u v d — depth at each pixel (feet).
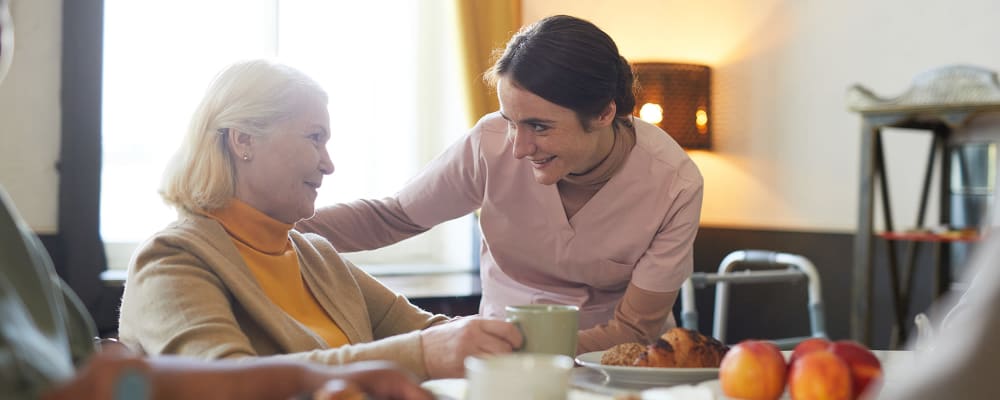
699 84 11.07
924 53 9.33
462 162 6.18
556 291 6.30
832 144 10.25
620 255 5.96
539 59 5.11
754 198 11.19
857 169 9.95
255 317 4.46
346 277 5.38
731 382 3.40
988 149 8.67
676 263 5.74
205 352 3.93
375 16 12.34
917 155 9.40
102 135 10.07
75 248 9.93
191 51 11.05
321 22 12.00
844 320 10.09
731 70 11.41
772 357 3.37
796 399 3.31
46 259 3.10
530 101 5.15
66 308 3.30
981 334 1.95
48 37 9.95
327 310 5.10
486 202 6.13
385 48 12.44
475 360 2.54
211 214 4.72
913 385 2.03
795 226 10.67
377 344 4.05
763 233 11.02
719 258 11.62
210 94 4.71
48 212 10.00
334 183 12.24
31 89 9.90
